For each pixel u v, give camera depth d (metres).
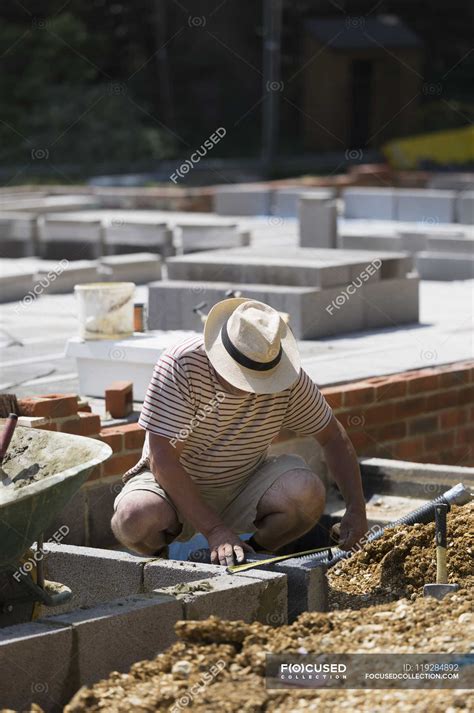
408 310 18.84
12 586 7.81
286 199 38.28
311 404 8.91
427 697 6.12
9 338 17.53
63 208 37.69
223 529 8.44
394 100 69.50
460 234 27.75
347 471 9.09
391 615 7.45
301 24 73.31
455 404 13.85
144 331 13.38
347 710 6.10
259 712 6.20
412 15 77.94
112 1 70.12
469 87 76.56
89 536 10.57
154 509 8.73
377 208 36.72
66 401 10.55
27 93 60.88
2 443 7.66
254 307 8.55
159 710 6.27
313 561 8.32
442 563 8.17
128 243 29.16
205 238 28.19
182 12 70.12
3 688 6.55
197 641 7.02
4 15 67.62
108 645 7.01
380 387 12.77
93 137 60.19
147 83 69.94
